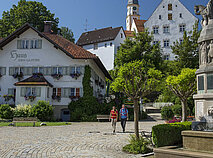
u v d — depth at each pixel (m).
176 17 55.22
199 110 10.28
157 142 8.30
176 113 29.61
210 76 10.16
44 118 27.08
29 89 30.06
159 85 10.27
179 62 39.88
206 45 10.50
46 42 33.06
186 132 7.81
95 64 36.50
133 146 9.32
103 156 8.53
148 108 47.47
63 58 32.41
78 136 13.83
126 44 41.28
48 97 30.81
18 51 33.41
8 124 21.44
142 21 64.25
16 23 45.56
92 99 30.17
